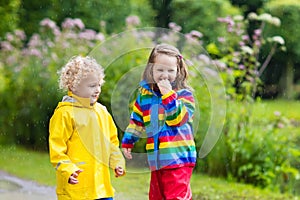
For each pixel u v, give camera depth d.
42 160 7.91
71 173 3.32
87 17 12.07
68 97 3.49
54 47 8.45
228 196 6.14
